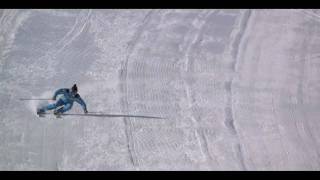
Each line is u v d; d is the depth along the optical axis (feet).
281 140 78.23
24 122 77.10
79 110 80.53
